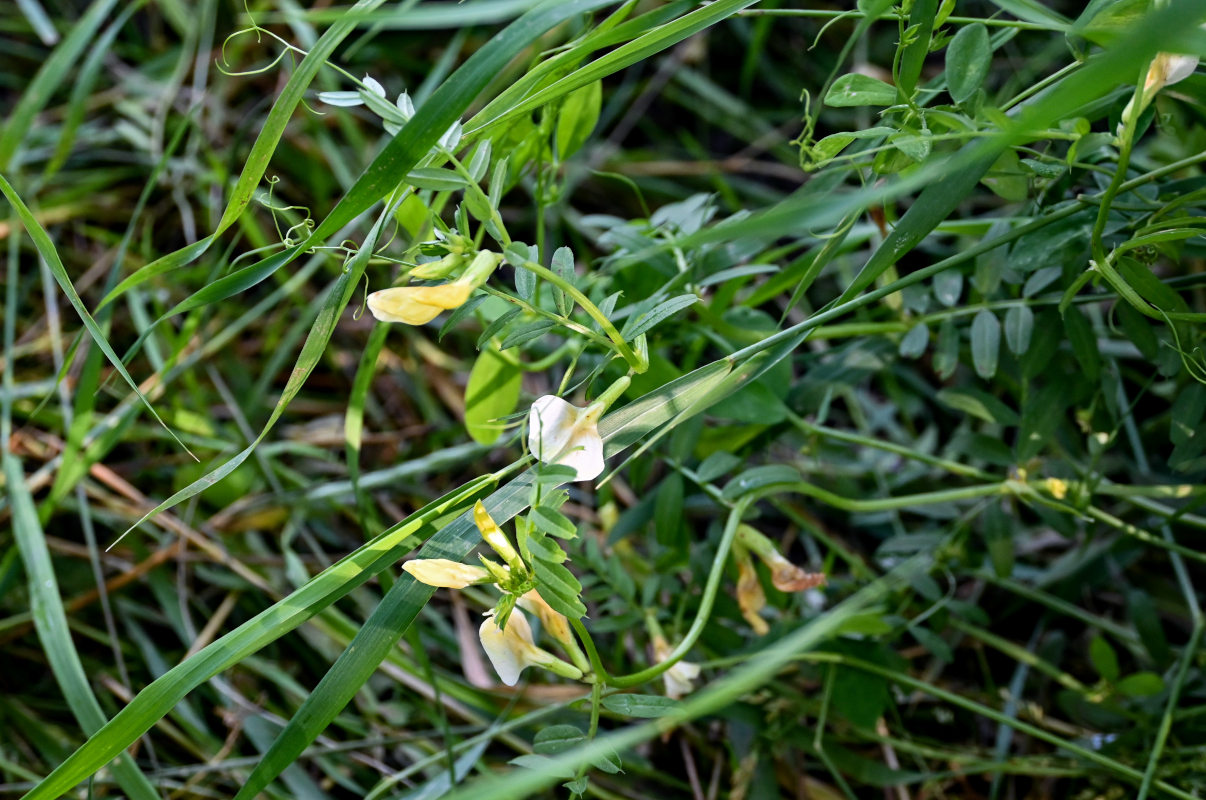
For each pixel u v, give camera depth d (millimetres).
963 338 610
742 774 604
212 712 639
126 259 798
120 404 716
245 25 883
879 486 656
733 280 595
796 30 956
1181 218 502
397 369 767
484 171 499
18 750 624
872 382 754
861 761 605
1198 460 580
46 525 684
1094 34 486
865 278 513
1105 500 643
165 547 671
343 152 869
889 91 506
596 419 485
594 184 877
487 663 646
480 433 599
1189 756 593
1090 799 599
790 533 690
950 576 605
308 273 698
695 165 887
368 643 491
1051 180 546
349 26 492
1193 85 510
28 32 917
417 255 511
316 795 610
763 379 580
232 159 741
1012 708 626
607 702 500
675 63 939
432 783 567
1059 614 655
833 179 573
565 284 477
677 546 596
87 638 660
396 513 695
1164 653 597
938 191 503
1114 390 567
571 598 478
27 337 763
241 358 776
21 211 486
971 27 508
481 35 917
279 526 690
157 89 871
